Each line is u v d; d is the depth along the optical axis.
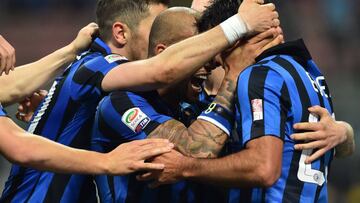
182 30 16.41
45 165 15.25
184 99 16.84
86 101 16.97
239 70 15.66
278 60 15.35
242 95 14.94
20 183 17.36
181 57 15.45
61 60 19.78
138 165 15.13
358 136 43.16
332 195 40.62
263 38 15.57
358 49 53.31
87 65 17.05
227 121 15.45
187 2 37.66
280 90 14.82
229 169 14.59
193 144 15.34
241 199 15.50
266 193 15.08
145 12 17.86
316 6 54.28
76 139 17.12
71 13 57.09
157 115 15.98
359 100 46.31
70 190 16.86
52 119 17.31
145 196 16.22
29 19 57.09
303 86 15.16
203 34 15.57
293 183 14.97
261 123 14.56
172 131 15.63
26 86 19.50
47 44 55.97
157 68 15.57
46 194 16.89
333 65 52.47
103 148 16.52
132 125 15.88
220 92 15.69
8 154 15.25
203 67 16.41
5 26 56.78
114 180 16.44
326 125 15.22
